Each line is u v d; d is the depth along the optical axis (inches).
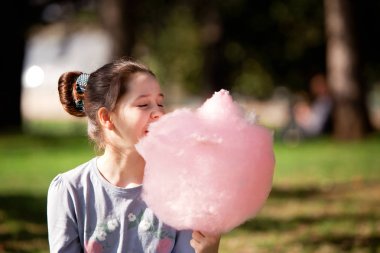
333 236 394.0
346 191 559.5
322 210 475.5
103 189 179.0
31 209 466.9
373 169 681.0
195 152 149.5
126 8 1055.6
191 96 1988.2
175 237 177.8
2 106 1143.6
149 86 175.9
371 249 360.8
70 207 179.6
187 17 1584.6
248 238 389.4
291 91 1517.0
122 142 177.9
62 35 1913.1
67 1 1267.2
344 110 997.2
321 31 1428.4
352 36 999.0
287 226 421.4
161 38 1701.5
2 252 345.1
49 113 2287.2
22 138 993.5
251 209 153.4
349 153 818.8
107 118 178.9
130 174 179.6
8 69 1143.6
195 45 1715.1
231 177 148.6
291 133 1036.5
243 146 149.3
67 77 194.7
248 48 1486.2
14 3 1128.2
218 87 1387.8
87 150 852.0
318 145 929.5
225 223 152.3
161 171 152.8
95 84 179.6
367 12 1309.1
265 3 1414.9
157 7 1497.3
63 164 715.4
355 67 999.0
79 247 180.9
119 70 177.3
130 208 177.0
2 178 619.8
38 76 2412.6
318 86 1042.1
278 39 1469.0
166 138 152.3
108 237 177.6
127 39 1053.2
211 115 153.2
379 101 2645.2
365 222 431.2
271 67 1517.0
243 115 154.5
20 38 1151.6
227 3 1403.8
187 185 150.5
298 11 1414.9
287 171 677.9
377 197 530.3
